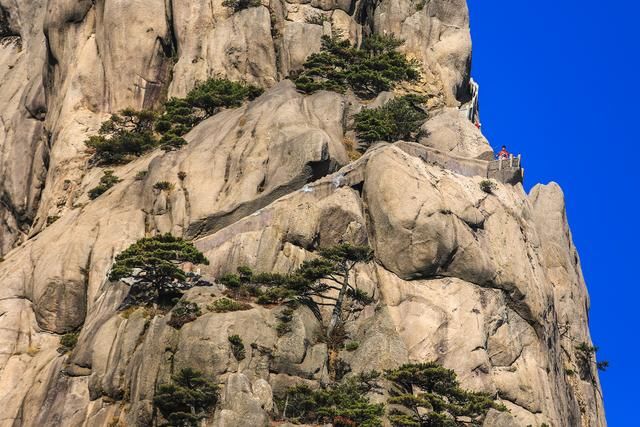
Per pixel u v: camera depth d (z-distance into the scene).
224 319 167.62
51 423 172.38
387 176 194.75
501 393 184.38
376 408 160.38
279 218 189.50
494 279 191.38
